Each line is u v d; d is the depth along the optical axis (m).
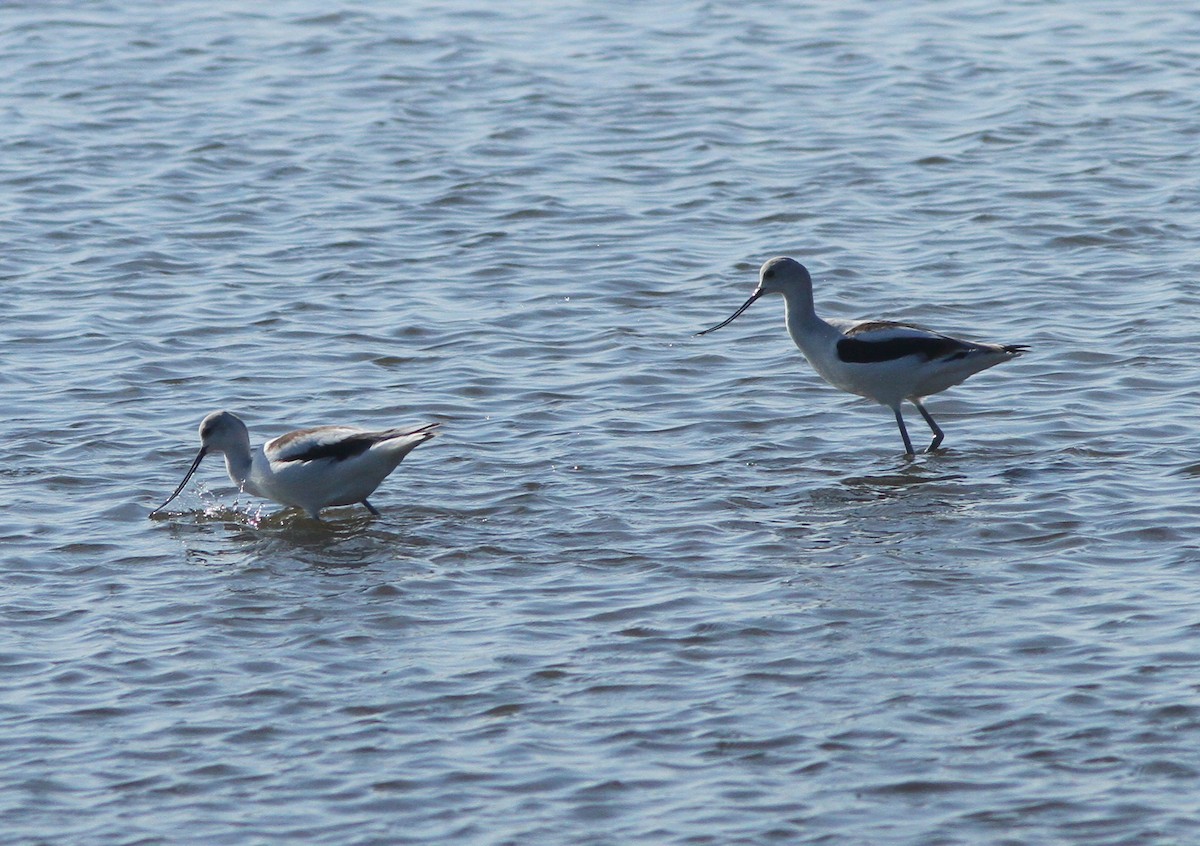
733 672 11.53
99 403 17.08
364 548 13.84
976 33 31.66
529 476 15.28
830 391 17.41
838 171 24.72
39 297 20.25
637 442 16.08
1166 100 27.45
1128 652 11.57
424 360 18.33
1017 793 10.00
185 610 12.70
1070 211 22.73
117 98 28.44
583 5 34.00
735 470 15.36
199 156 25.62
